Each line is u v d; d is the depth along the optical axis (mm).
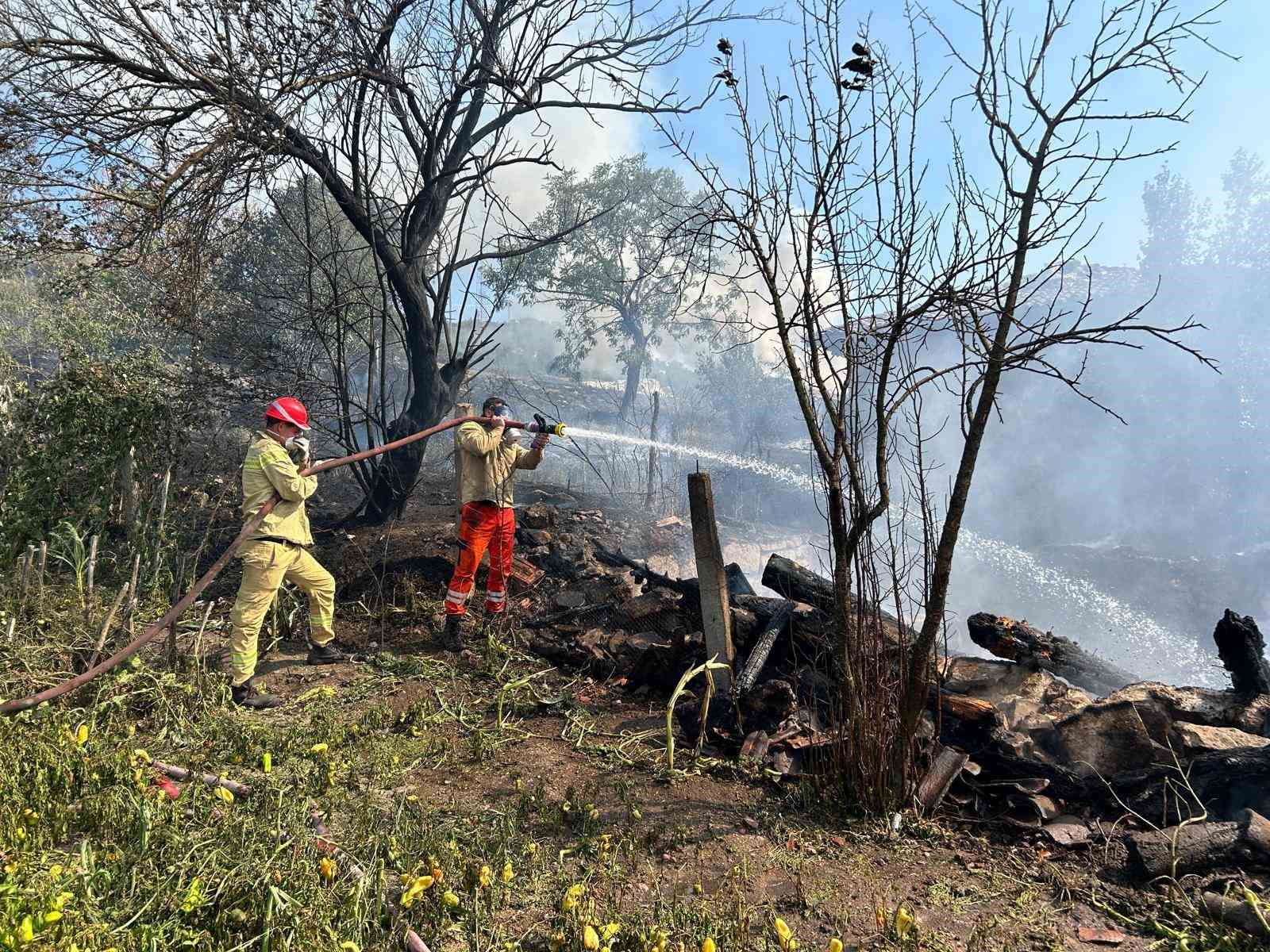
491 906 2660
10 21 5672
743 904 2738
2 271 6344
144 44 5973
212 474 7789
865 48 3090
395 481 8000
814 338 3430
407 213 7891
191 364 7238
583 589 6477
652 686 5043
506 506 5715
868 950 2580
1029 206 3102
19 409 6133
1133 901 2879
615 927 2393
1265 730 3768
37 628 4879
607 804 3578
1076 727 3773
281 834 2807
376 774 3643
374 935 2414
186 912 2275
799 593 4906
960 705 3941
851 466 3523
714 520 4539
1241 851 2955
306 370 8031
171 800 3027
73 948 1919
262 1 5898
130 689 4203
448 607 5500
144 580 5801
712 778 3877
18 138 5547
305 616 5930
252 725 3918
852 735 3588
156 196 5711
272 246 8719
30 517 5848
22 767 2975
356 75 6719
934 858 3205
